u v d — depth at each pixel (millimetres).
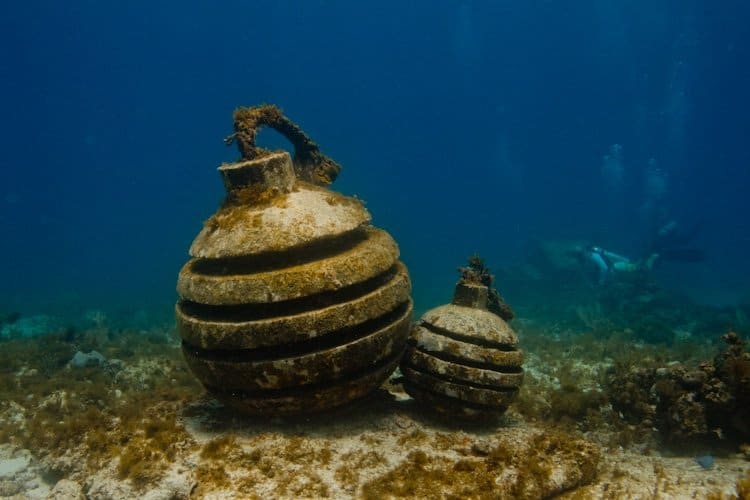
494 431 5008
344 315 4066
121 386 7566
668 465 4922
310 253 4426
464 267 5547
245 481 3840
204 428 4605
